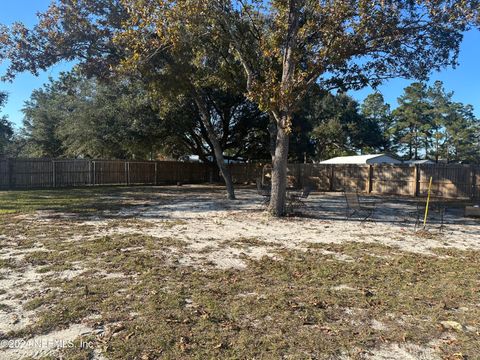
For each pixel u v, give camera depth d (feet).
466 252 23.70
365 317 13.34
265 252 23.00
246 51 46.34
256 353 10.67
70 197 58.34
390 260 21.44
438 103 190.08
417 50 42.27
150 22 37.45
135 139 88.12
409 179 71.00
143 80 52.95
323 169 86.48
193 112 91.45
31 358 10.21
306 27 38.01
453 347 11.29
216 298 14.79
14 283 16.34
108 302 14.12
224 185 99.25
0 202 49.29
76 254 21.31
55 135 122.93
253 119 99.96
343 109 184.34
